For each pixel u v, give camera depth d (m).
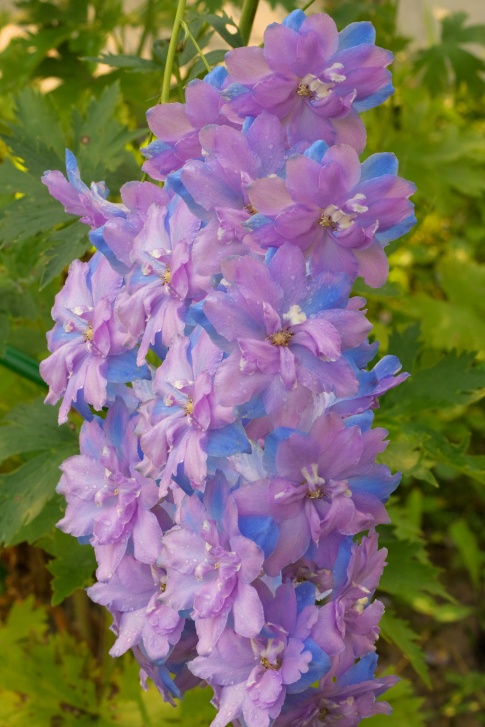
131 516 0.63
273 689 0.59
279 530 0.60
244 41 0.79
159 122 0.64
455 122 1.70
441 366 0.84
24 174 0.82
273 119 0.60
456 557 1.58
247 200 0.60
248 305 0.58
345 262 0.60
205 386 0.59
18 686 1.04
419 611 1.52
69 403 0.64
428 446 0.82
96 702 1.04
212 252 0.60
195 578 0.61
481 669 1.47
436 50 1.50
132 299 0.61
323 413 0.60
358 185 0.60
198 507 0.60
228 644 0.61
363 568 0.62
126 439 0.64
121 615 0.66
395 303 1.48
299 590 0.61
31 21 1.15
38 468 0.79
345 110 0.62
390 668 1.07
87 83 1.13
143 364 0.62
